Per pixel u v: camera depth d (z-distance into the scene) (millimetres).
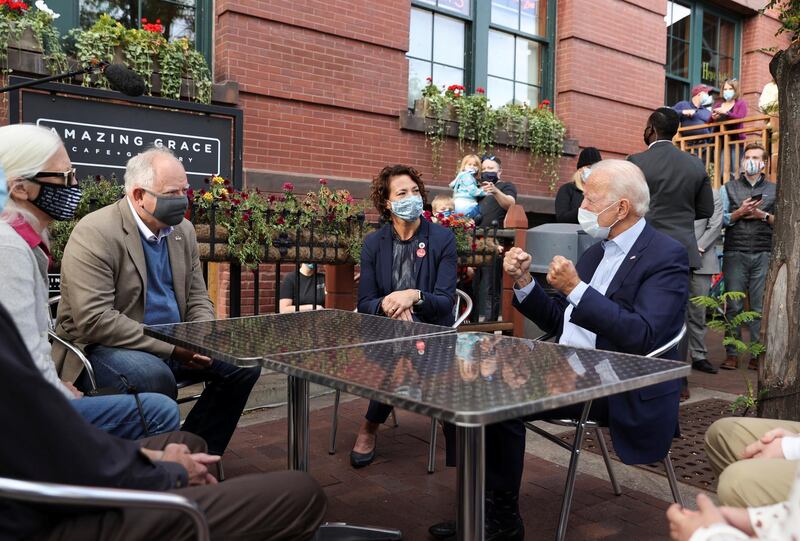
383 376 1638
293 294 5973
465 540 1678
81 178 4992
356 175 6836
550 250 5234
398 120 7117
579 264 2896
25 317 1642
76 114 4984
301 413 2422
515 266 2805
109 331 2703
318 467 3346
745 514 1380
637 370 1723
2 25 4824
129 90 3230
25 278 1652
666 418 2379
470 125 7562
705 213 4715
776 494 1676
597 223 2652
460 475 1691
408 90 7461
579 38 8500
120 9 5816
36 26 4980
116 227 2840
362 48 6801
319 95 6527
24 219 2088
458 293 3736
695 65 10414
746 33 11039
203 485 1568
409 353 2006
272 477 1524
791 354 2986
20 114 4789
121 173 5180
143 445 1971
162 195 2854
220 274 6211
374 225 4605
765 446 1894
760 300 5695
